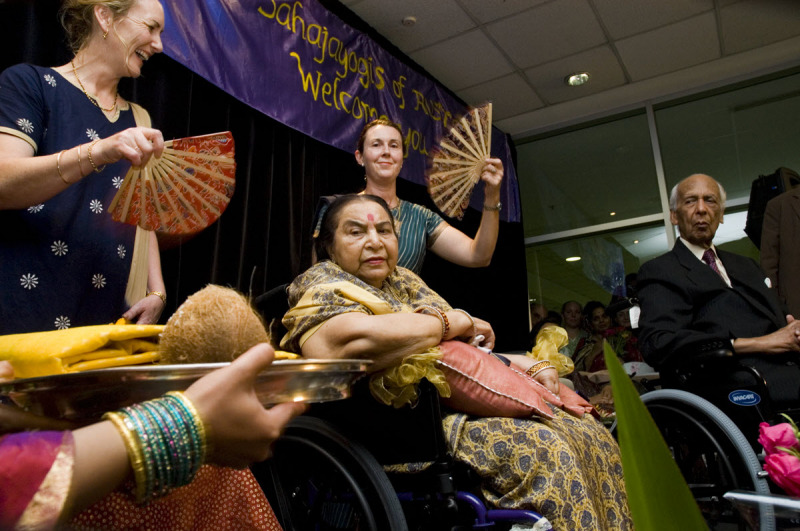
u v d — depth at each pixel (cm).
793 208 320
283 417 50
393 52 412
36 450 39
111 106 150
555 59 459
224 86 265
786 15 421
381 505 121
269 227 294
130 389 54
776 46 459
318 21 329
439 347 140
